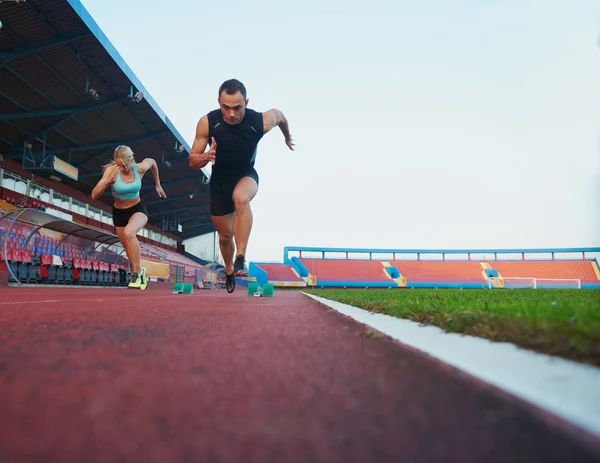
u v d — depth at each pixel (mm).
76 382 1011
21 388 954
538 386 969
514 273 59062
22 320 2512
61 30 15672
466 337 1834
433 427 692
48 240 17797
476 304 3354
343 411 782
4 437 651
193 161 5160
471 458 564
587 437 646
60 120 22031
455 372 1117
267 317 2951
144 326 2230
